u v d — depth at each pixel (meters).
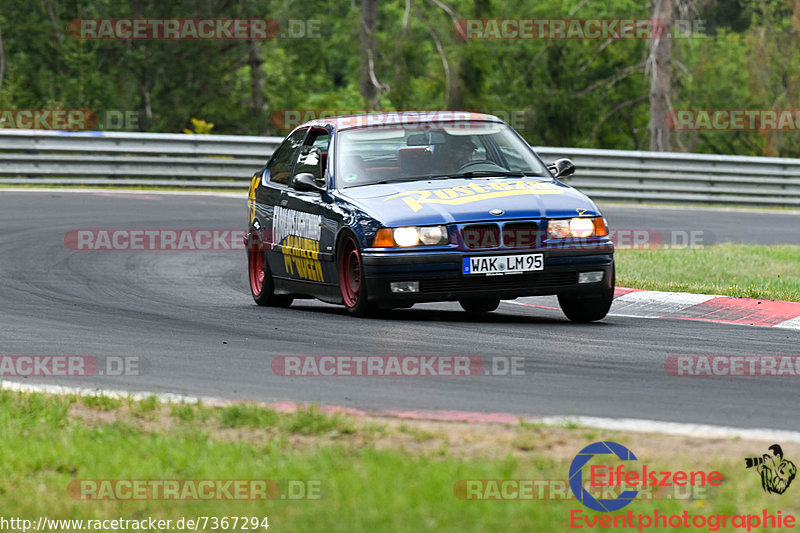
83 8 132.50
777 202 91.81
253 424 19.81
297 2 131.00
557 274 31.42
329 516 14.91
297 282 36.06
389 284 31.09
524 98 152.12
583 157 88.19
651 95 112.81
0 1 134.00
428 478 15.84
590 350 27.45
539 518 14.45
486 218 31.09
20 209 64.81
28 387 23.84
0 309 35.28
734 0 179.75
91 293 39.50
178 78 128.00
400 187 33.12
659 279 43.34
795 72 146.50
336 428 19.17
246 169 83.56
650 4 115.06
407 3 125.88
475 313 35.91
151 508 16.09
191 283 43.53
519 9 159.00
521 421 19.19
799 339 29.67
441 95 129.38
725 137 165.50
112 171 80.31
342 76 196.38
